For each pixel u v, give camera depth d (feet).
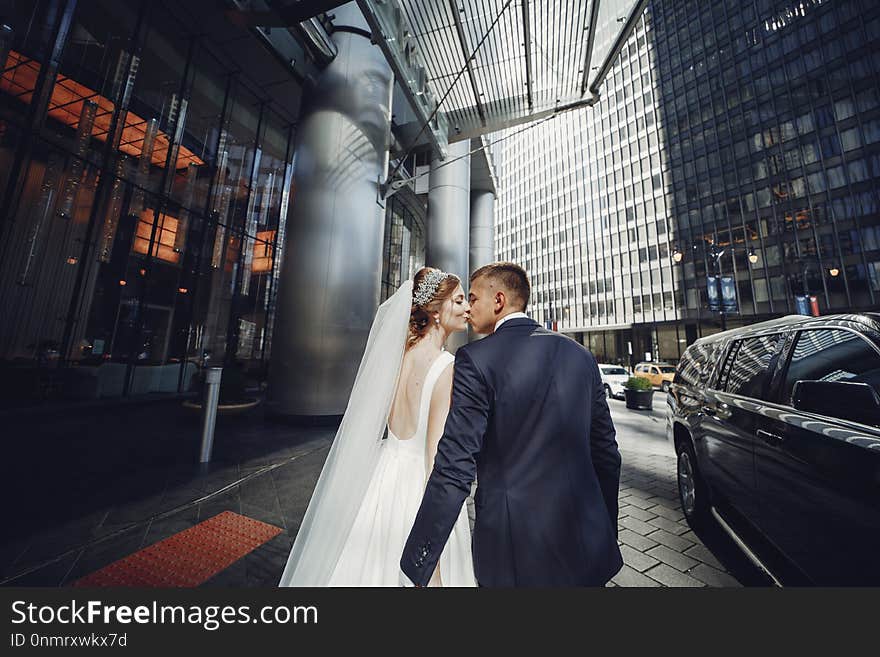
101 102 27.45
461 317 5.23
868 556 4.47
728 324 89.35
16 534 8.15
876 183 70.90
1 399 22.50
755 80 87.76
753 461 7.09
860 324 5.72
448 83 25.63
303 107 23.98
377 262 23.45
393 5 19.27
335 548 4.75
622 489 13.20
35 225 26.91
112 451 14.61
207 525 8.97
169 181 29.30
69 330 25.44
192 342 33.17
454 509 3.01
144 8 25.80
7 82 22.47
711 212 93.76
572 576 3.10
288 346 21.25
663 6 106.22
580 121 127.13
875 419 4.76
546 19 19.60
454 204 41.27
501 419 3.43
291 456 14.75
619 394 42.80
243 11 17.87
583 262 123.95
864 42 73.36
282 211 40.19
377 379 5.21
